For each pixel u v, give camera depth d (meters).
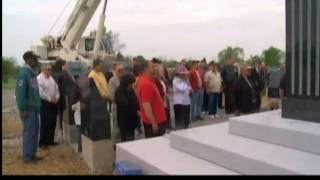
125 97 7.81
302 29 6.75
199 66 14.47
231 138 6.21
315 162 4.90
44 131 9.66
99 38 19.98
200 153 5.89
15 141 10.70
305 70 6.60
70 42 20.06
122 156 6.54
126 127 7.88
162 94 9.00
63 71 10.80
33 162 8.22
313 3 6.63
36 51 19.91
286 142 5.68
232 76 14.82
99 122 7.59
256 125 6.12
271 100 14.76
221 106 16.06
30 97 8.02
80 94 8.61
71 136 10.18
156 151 6.30
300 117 6.50
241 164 5.19
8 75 21.88
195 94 13.50
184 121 11.12
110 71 10.96
